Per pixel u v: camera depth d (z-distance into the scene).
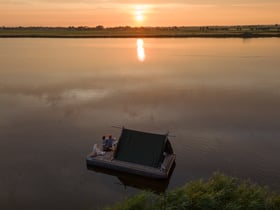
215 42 138.62
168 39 176.12
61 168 20.47
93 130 26.94
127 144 20.75
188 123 28.28
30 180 18.89
